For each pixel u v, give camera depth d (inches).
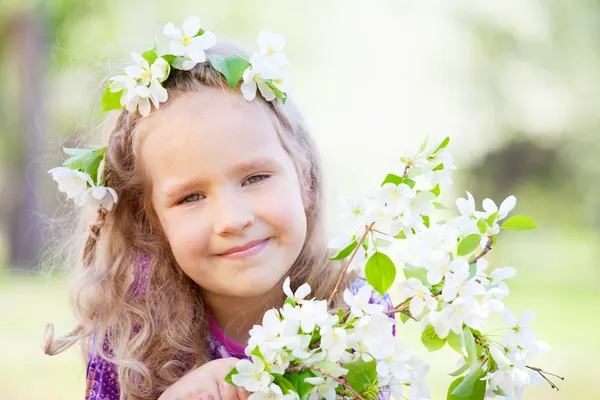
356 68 516.7
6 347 308.8
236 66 74.7
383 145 499.8
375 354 62.2
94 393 88.3
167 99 76.6
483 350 66.4
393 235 68.6
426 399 63.7
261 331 61.1
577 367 291.6
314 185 91.1
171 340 86.3
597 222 665.6
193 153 74.5
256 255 74.7
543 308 462.0
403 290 64.6
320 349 62.2
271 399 59.6
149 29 507.5
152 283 87.5
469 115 527.8
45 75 544.4
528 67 543.8
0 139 562.6
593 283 588.4
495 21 530.3
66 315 366.3
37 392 244.5
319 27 517.3
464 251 66.5
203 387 76.2
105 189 80.9
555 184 629.9
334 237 71.9
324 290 90.6
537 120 555.8
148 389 85.4
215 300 87.4
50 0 540.4
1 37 554.9
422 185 71.1
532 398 238.1
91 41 536.4
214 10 517.7
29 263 546.6
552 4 547.2
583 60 550.0
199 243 74.5
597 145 581.0
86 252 92.7
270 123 78.0
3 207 554.6
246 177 75.5
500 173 613.9
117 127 84.0
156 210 79.3
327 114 506.3
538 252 649.0
